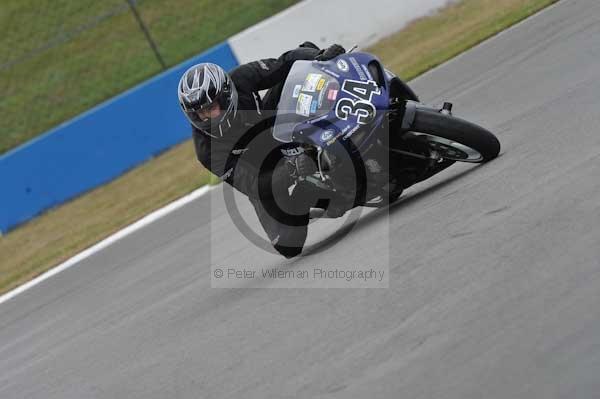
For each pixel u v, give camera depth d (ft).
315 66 69.31
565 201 56.90
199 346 64.80
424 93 124.88
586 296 43.83
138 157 171.83
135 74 199.72
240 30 196.34
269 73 72.74
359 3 175.01
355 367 47.93
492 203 63.05
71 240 142.61
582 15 123.54
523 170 67.41
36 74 208.64
